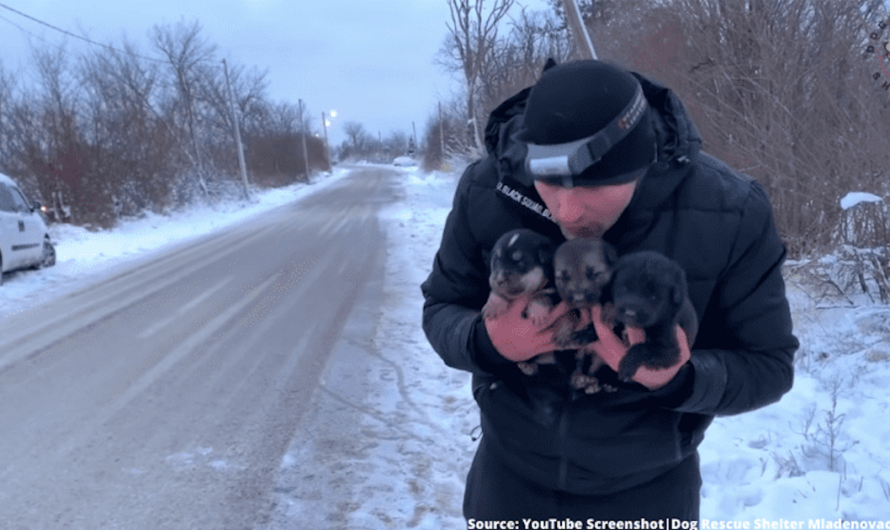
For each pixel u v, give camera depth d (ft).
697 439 4.30
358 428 14.39
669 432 4.13
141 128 78.13
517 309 3.61
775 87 20.44
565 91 3.26
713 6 23.08
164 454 13.42
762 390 3.90
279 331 22.88
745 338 4.01
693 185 3.83
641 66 27.55
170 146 85.05
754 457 11.28
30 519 11.08
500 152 4.17
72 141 64.85
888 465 10.61
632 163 3.31
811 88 20.58
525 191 4.00
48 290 32.96
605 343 3.42
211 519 10.91
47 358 20.61
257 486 11.96
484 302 4.71
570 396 4.10
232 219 78.95
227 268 38.22
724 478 10.97
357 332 22.20
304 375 18.06
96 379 18.37
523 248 3.48
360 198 99.96
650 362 3.22
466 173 4.58
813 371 15.08
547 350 3.69
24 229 36.60
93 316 26.48
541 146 3.34
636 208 3.77
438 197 82.89
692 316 3.59
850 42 19.63
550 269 3.52
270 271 36.22
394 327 22.65
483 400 4.59
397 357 19.29
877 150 17.49
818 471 10.67
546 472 4.38
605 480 4.26
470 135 63.10
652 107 3.84
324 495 11.55
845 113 18.86
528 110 3.47
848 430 11.94
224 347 21.16
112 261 43.80
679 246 3.82
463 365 4.21
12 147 64.54
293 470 12.53
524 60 59.41
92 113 73.15
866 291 18.24
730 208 3.80
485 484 4.83
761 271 3.91
